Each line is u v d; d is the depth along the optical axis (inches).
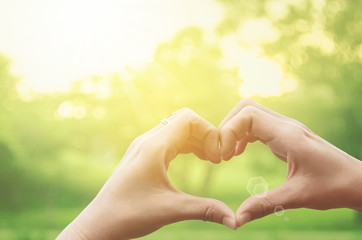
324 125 911.0
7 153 1213.7
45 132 1199.6
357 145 895.7
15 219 1159.0
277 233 800.9
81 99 1050.1
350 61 867.4
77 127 1101.7
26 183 1283.2
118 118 1007.0
